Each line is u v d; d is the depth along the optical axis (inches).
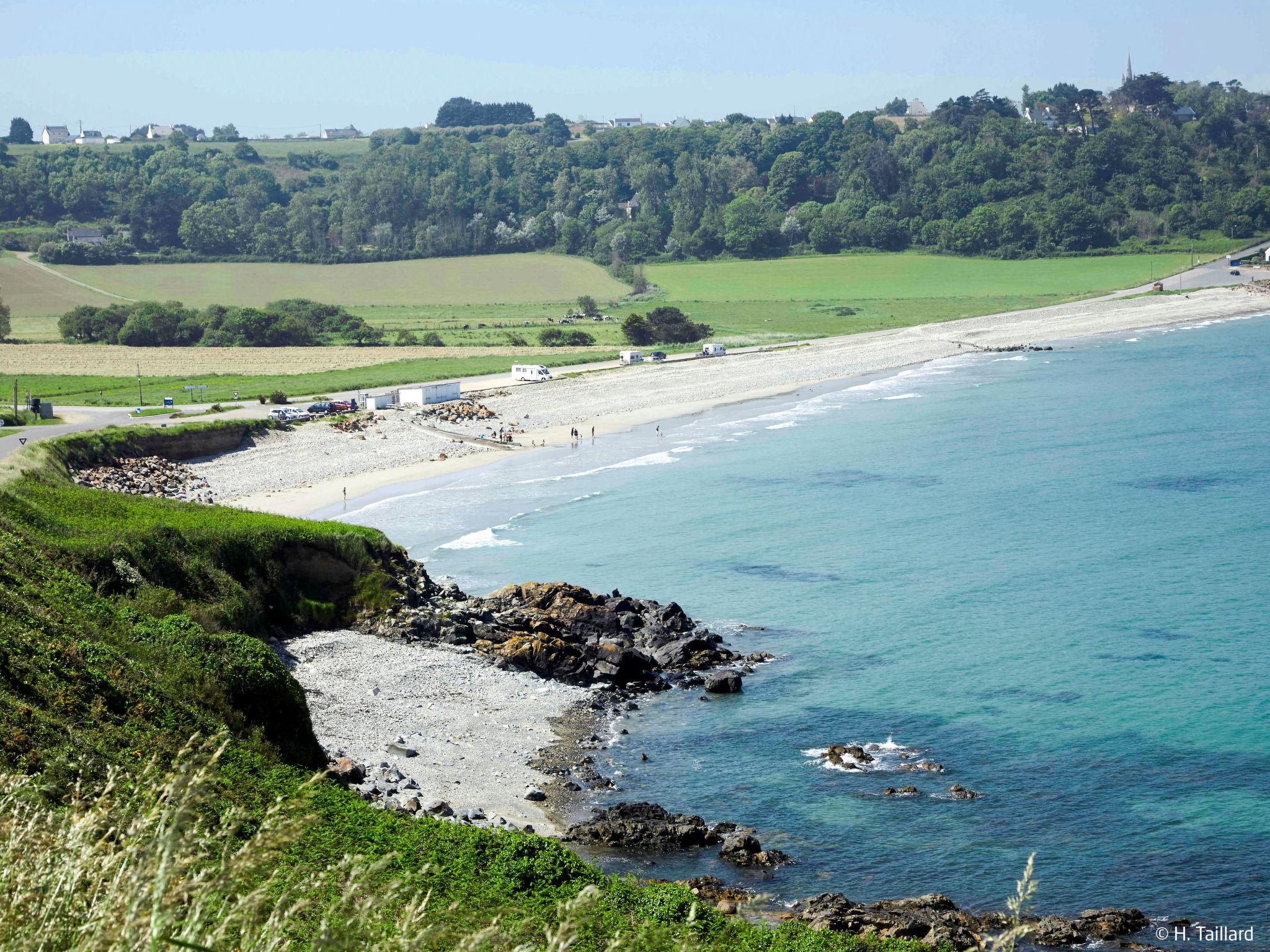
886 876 1636.3
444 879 1326.3
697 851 1726.1
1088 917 1482.5
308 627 2679.6
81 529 2527.1
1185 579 2947.8
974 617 2746.1
